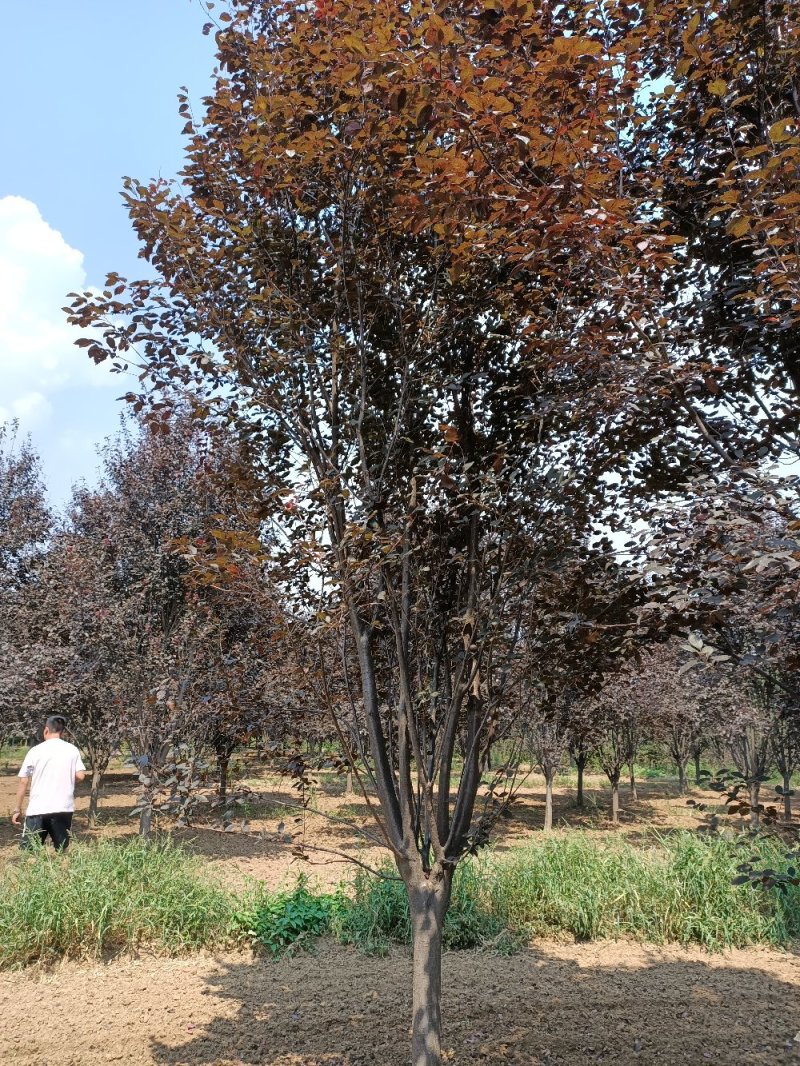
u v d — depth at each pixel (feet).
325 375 11.09
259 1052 12.92
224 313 10.71
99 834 31.68
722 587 8.64
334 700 10.93
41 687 29.84
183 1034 13.57
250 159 9.64
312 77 9.91
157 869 19.95
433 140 8.80
